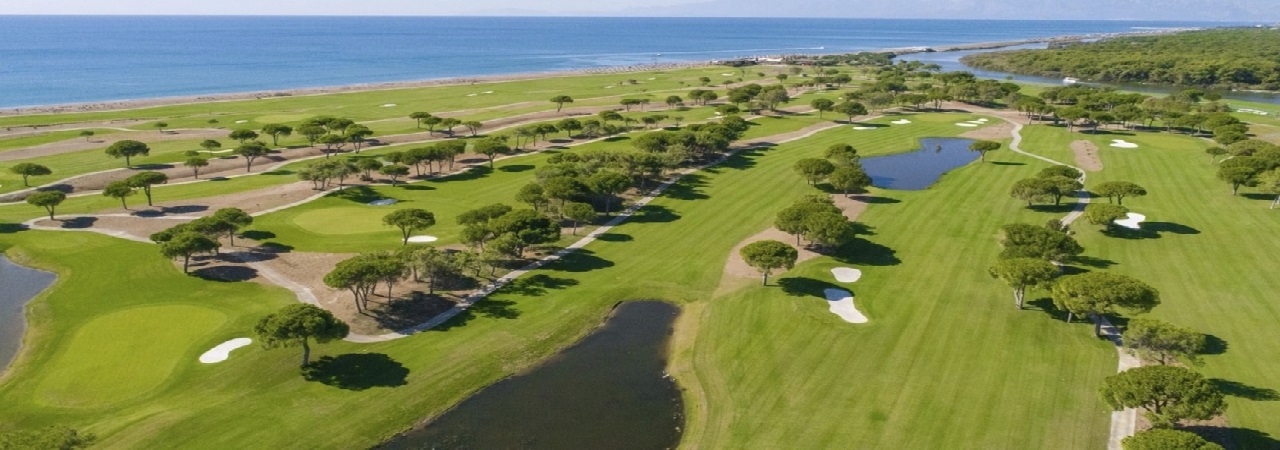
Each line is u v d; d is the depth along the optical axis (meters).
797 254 56.53
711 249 63.47
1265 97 182.50
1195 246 62.34
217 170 92.56
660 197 80.88
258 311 48.66
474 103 157.62
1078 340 44.62
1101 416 36.38
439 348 44.16
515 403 38.75
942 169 97.88
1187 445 27.50
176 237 55.16
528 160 100.00
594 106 152.62
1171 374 32.09
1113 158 99.75
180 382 39.28
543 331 46.81
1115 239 64.69
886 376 40.78
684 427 36.59
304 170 83.12
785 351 44.06
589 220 68.25
